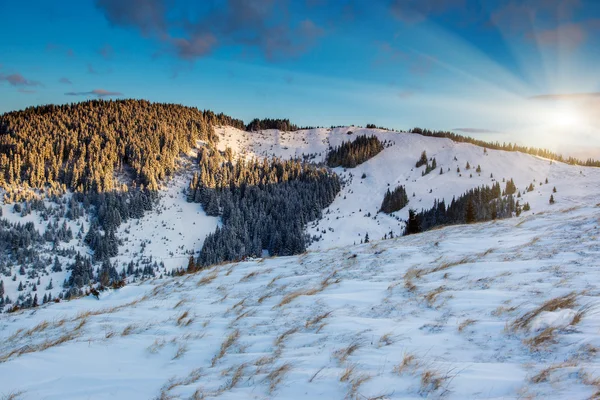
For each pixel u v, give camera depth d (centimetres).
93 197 18938
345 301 942
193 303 1178
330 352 630
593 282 780
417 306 822
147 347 775
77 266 14000
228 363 656
